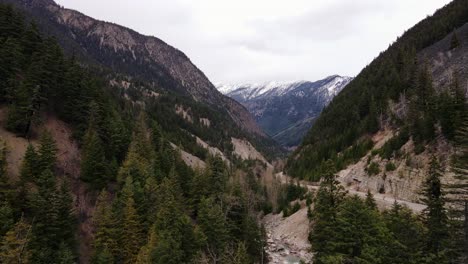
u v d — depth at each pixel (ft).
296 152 484.33
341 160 328.49
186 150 438.81
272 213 300.61
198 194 206.90
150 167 200.85
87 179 179.52
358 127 371.35
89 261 149.38
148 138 258.37
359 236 103.81
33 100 189.16
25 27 236.43
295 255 196.85
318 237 119.85
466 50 346.54
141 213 163.73
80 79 229.86
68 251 126.21
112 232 147.13
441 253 86.63
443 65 350.43
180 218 150.71
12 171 160.76
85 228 163.63
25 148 179.83
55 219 133.39
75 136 207.21
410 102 296.30
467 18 444.14
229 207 185.68
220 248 151.23
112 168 189.16
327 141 407.64
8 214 125.39
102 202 159.43
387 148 269.44
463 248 88.69
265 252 184.03
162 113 572.10
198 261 134.10
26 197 141.79
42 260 121.19
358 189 267.39
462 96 225.97
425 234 99.30
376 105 370.73
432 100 261.85
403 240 95.20
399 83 359.05
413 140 250.78
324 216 125.39
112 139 207.82
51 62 209.26
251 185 307.17
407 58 414.41
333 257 98.73
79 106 215.31
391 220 120.06
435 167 110.73
